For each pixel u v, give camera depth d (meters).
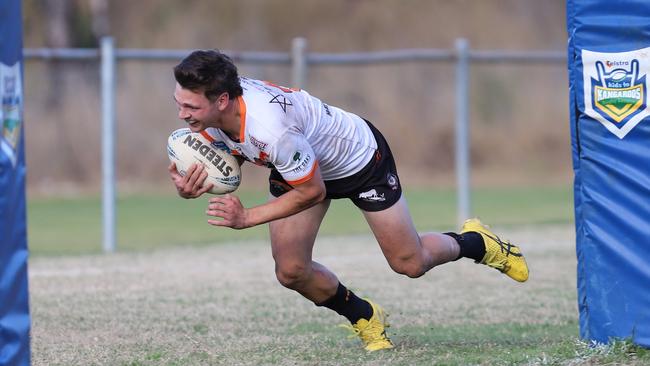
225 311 24.25
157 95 83.19
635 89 17.03
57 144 80.06
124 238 45.16
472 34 100.12
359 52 99.06
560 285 28.11
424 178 86.00
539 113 93.31
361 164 17.33
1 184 13.28
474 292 27.03
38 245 42.78
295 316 23.55
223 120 15.84
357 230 46.44
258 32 98.25
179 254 36.59
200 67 15.21
